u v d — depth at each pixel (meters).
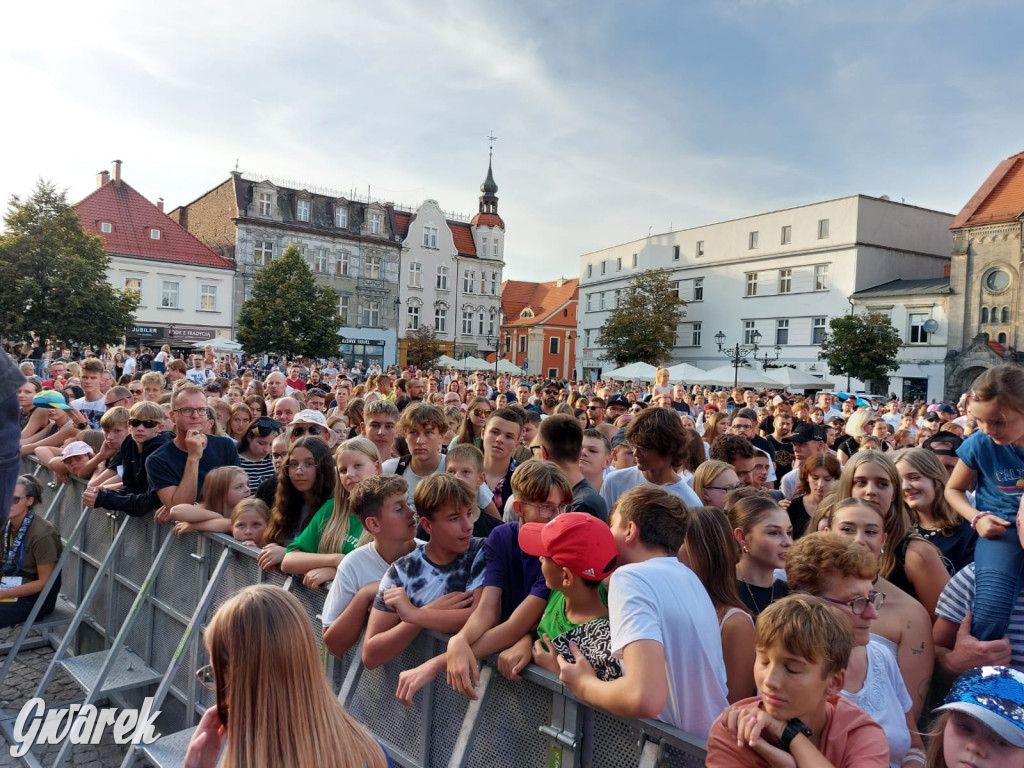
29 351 24.28
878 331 33.38
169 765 3.59
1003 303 31.56
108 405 7.58
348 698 3.07
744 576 3.03
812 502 4.50
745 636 2.53
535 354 62.91
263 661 1.67
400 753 2.85
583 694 2.12
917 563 3.13
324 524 3.68
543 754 2.31
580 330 57.84
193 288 43.41
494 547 2.85
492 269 58.03
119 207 42.56
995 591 2.69
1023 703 1.89
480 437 6.55
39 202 32.81
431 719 2.74
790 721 1.79
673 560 2.36
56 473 6.14
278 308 40.34
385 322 52.16
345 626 2.99
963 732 1.93
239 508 4.11
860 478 3.27
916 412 14.59
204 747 1.85
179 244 43.59
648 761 2.00
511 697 2.46
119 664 4.60
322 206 49.59
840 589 2.35
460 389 14.75
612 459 6.19
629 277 51.34
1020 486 2.90
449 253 55.56
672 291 45.25
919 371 34.22
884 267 38.28
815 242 39.44
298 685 1.70
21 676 5.30
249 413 7.25
